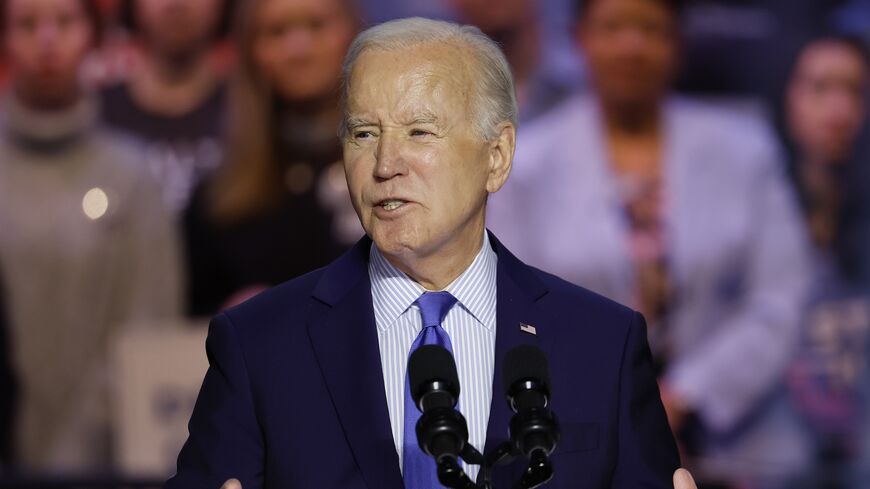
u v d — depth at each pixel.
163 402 16.62
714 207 16.73
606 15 16.53
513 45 16.42
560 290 6.74
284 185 16.55
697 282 16.69
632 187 16.61
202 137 16.58
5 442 16.58
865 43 16.77
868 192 16.86
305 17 16.42
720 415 16.78
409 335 6.47
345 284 6.61
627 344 6.55
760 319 16.80
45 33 16.53
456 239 6.28
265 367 6.32
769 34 16.78
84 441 16.62
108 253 16.61
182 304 16.64
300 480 6.12
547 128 16.55
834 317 16.86
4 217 16.56
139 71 16.58
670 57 16.66
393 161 6.01
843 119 16.80
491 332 6.54
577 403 6.31
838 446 16.89
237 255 16.55
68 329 16.59
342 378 6.28
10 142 16.59
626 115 16.58
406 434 6.23
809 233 16.84
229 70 16.55
